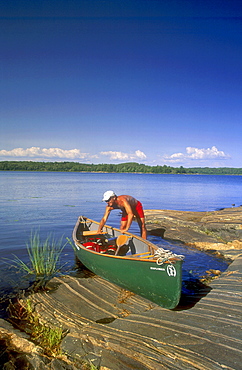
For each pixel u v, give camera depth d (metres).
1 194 29.56
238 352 3.49
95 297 5.43
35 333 4.23
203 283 6.31
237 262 7.30
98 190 37.56
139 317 4.52
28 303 5.09
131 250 7.34
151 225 13.02
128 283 5.48
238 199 29.31
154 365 3.36
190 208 21.50
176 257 4.62
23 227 12.69
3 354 3.75
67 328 4.35
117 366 3.40
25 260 7.71
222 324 4.16
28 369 3.49
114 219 15.53
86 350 3.74
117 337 3.93
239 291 5.34
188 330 4.04
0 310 4.92
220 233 10.83
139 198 28.69
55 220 14.74
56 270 6.98
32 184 48.31
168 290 4.73
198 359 3.39
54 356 3.71
